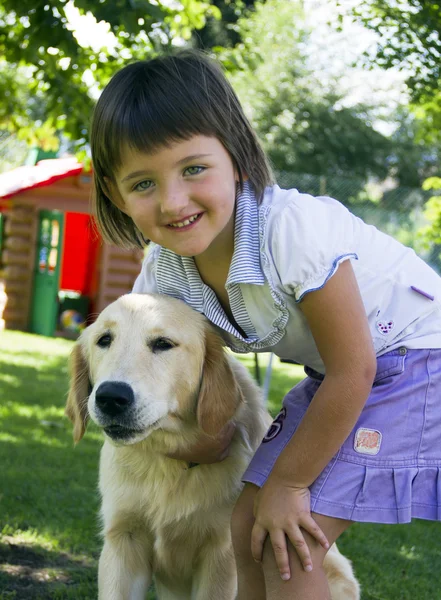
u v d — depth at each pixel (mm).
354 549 4145
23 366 9523
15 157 22219
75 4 4574
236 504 2555
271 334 2453
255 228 2396
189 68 2389
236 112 2445
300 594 2252
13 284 13430
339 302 2252
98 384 2525
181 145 2262
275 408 7051
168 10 6445
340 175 25750
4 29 6570
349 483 2336
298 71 26047
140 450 2852
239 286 2408
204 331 2787
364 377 2238
